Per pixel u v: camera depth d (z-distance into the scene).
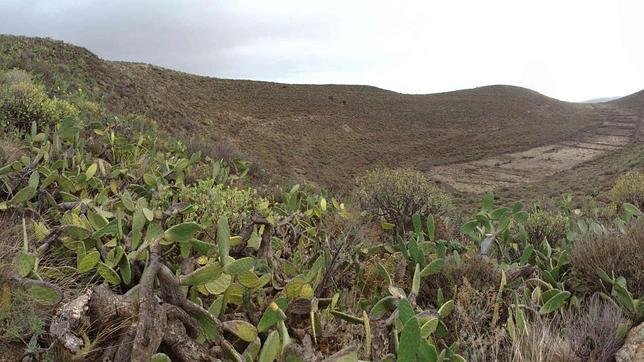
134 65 59.19
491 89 101.81
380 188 6.93
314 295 2.88
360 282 3.50
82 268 2.19
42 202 3.41
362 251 4.03
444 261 3.59
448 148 60.72
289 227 4.09
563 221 5.99
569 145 59.66
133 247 2.34
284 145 48.88
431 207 6.82
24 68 16.97
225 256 2.09
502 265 3.86
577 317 2.98
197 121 42.22
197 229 2.32
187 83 62.16
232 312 2.45
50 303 1.86
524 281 3.44
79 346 1.61
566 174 41.84
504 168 48.00
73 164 4.66
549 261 4.26
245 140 45.22
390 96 85.50
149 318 1.65
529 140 63.78
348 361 1.85
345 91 82.88
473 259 3.68
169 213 2.79
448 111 80.38
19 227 2.67
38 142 5.68
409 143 62.25
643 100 98.19
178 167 5.48
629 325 2.69
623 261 3.41
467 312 2.84
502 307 3.01
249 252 3.02
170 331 1.78
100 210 3.02
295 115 62.97
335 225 4.85
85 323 1.69
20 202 3.11
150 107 29.77
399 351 1.87
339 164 48.22
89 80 26.25
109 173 4.91
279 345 1.98
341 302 2.97
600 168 39.75
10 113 6.91
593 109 95.50
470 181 41.88
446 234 5.48
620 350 2.48
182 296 1.92
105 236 2.78
